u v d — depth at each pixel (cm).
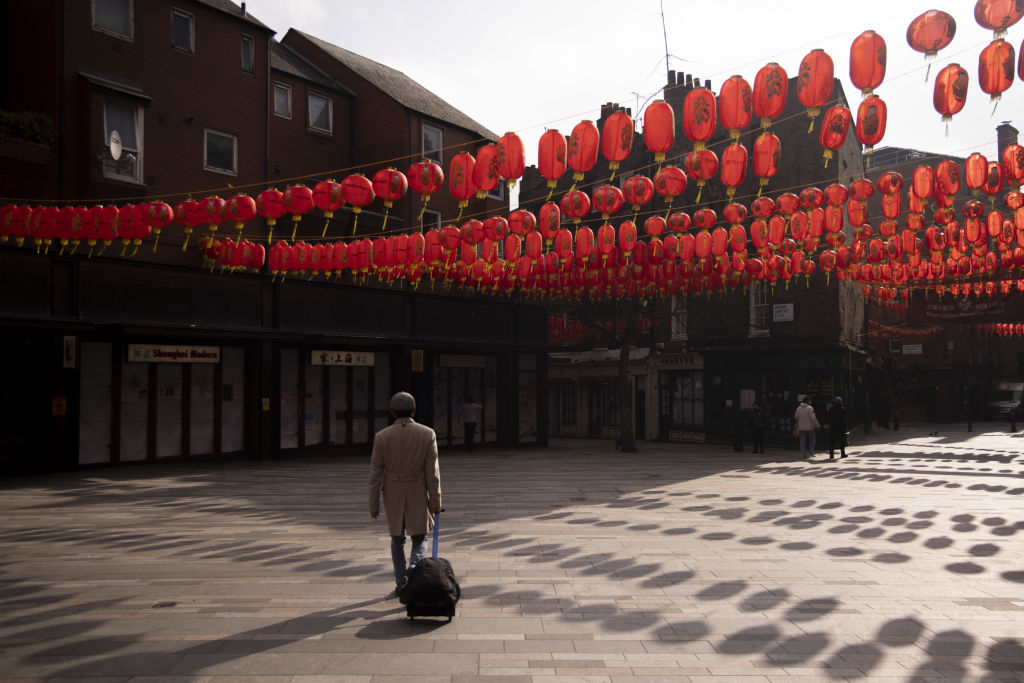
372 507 564
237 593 602
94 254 1450
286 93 2002
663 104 689
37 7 1457
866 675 429
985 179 787
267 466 1625
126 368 1557
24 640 484
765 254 1427
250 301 1720
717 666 441
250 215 988
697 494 1219
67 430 1432
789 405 2514
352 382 2003
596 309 2334
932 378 4716
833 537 849
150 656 454
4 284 1337
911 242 1162
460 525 918
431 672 429
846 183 2544
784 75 631
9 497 1143
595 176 2950
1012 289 2044
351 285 1928
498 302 2339
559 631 506
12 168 1348
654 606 567
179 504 1077
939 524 939
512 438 2375
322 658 451
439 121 2198
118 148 1491
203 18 1692
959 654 464
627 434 2252
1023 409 4862
